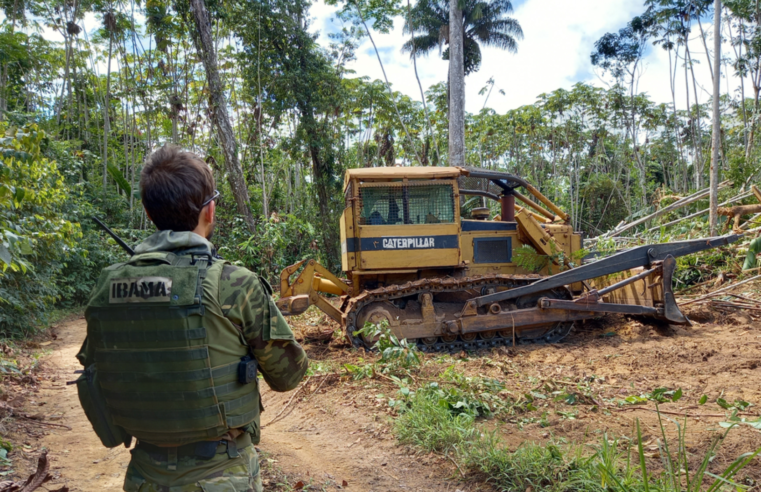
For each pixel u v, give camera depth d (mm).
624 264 8219
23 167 5324
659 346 7430
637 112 38062
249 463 1770
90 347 1825
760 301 9320
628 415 4707
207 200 1861
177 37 21547
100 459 4086
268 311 1765
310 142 21281
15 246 3848
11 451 3969
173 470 1645
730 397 5094
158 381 1615
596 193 33594
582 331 8953
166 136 25141
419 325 7805
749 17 27391
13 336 8727
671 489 3002
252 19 20297
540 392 5453
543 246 8469
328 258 21094
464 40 29062
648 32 32062
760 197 12633
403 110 33656
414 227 7824
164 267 1667
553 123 38812
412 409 4754
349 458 4090
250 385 1758
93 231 15422
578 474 3334
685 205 16641
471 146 38438
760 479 3322
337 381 6121
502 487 3438
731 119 35031
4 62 20922
